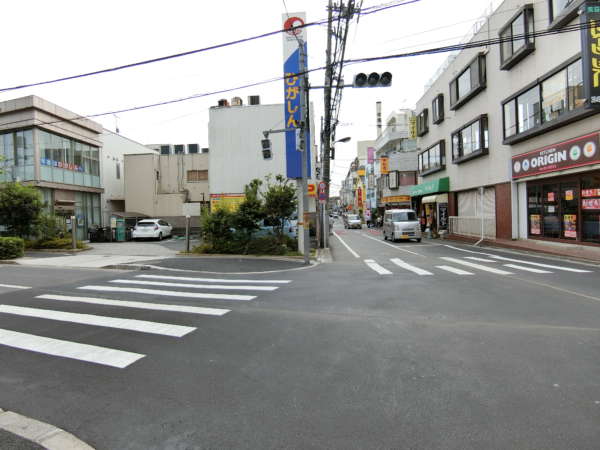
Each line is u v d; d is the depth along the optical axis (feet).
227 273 40.81
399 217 83.56
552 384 12.41
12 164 76.79
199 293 29.17
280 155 82.17
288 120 57.06
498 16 63.98
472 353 15.35
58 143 82.07
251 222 57.21
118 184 109.19
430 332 18.21
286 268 44.04
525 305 22.94
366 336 17.85
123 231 88.02
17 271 43.62
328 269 42.22
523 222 61.57
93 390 12.92
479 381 12.77
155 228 87.66
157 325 20.36
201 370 14.35
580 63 45.52
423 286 29.86
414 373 13.57
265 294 28.32
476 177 75.46
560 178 53.01
